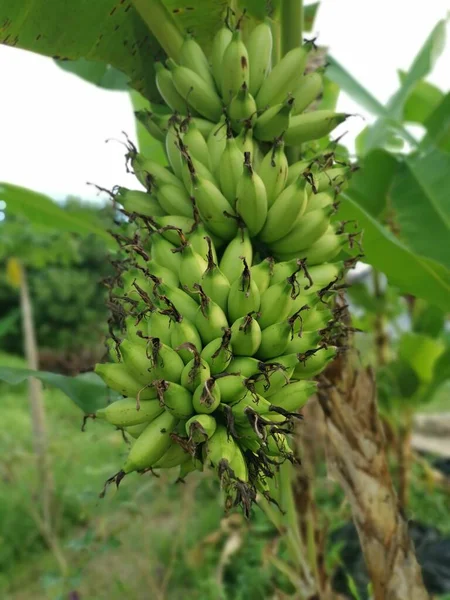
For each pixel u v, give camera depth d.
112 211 0.74
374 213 1.07
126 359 0.53
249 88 0.68
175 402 0.51
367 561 0.85
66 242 2.58
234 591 1.75
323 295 0.60
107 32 0.79
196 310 0.56
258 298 0.55
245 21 0.79
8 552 2.10
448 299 0.83
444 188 1.01
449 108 1.21
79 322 6.09
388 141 1.65
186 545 1.99
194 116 0.72
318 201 0.64
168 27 0.76
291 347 0.57
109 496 1.84
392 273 0.84
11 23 0.74
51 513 2.17
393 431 1.87
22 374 0.79
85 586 1.75
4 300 6.29
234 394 0.51
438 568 1.82
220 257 0.66
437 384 1.79
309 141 0.72
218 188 0.63
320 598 0.94
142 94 0.88
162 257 0.61
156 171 0.65
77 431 3.06
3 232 2.43
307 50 0.67
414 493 2.45
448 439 3.42
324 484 2.11
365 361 0.92
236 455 0.51
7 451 2.29
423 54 1.51
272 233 0.62
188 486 1.71
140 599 1.72
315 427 1.02
